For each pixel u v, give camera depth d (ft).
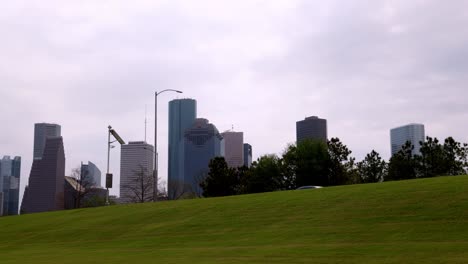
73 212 160.45
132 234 112.57
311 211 106.42
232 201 134.31
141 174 384.47
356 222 91.61
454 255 60.18
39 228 138.62
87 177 388.78
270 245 82.02
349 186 131.85
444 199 96.12
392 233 80.18
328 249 72.18
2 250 112.57
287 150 299.38
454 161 266.16
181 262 69.26
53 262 77.66
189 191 472.85
